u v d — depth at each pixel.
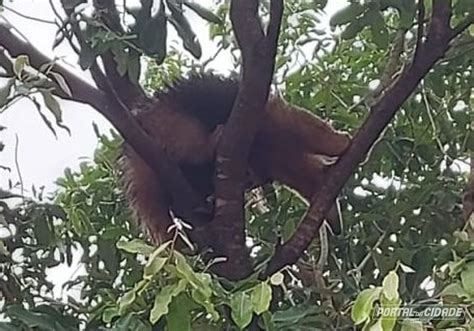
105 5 3.31
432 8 3.28
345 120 4.80
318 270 4.04
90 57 3.12
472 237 2.88
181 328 2.37
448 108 4.58
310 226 3.33
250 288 2.55
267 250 4.35
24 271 4.09
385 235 4.33
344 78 5.02
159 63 3.42
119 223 4.72
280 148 4.09
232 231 3.35
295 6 5.05
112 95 3.25
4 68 3.11
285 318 2.83
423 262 3.21
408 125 4.64
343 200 4.59
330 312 3.32
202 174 3.60
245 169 3.40
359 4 3.57
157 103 3.72
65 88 2.91
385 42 3.61
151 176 3.77
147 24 3.38
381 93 4.11
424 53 3.23
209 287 2.38
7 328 2.86
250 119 3.26
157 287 2.50
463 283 2.48
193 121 3.66
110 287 4.38
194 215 3.47
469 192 3.89
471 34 3.85
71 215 4.57
